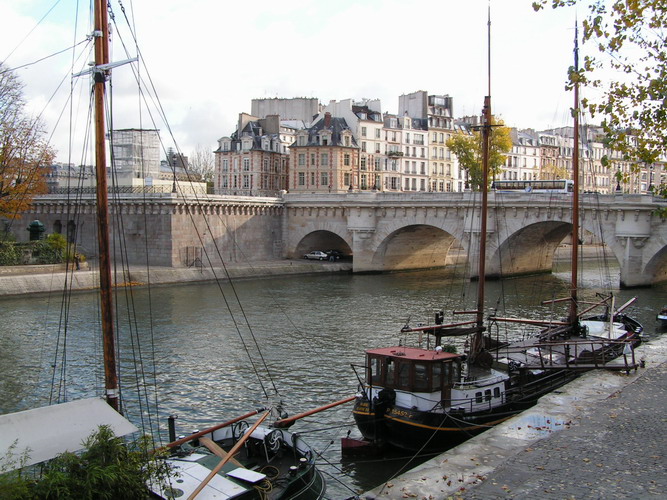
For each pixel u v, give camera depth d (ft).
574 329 111.65
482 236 106.63
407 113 408.87
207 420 85.56
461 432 75.05
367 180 360.48
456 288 213.87
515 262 249.34
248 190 354.95
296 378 105.19
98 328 139.44
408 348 82.38
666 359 87.97
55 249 211.20
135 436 78.79
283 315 160.25
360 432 78.69
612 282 229.04
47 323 144.05
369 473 70.74
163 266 233.76
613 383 74.02
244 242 268.00
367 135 359.05
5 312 156.87
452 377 78.33
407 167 385.50
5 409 89.10
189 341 130.00
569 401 66.44
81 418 44.73
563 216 213.87
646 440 54.03
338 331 141.38
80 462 40.14
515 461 49.90
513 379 87.30
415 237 273.13
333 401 93.86
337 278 245.45
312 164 343.26
